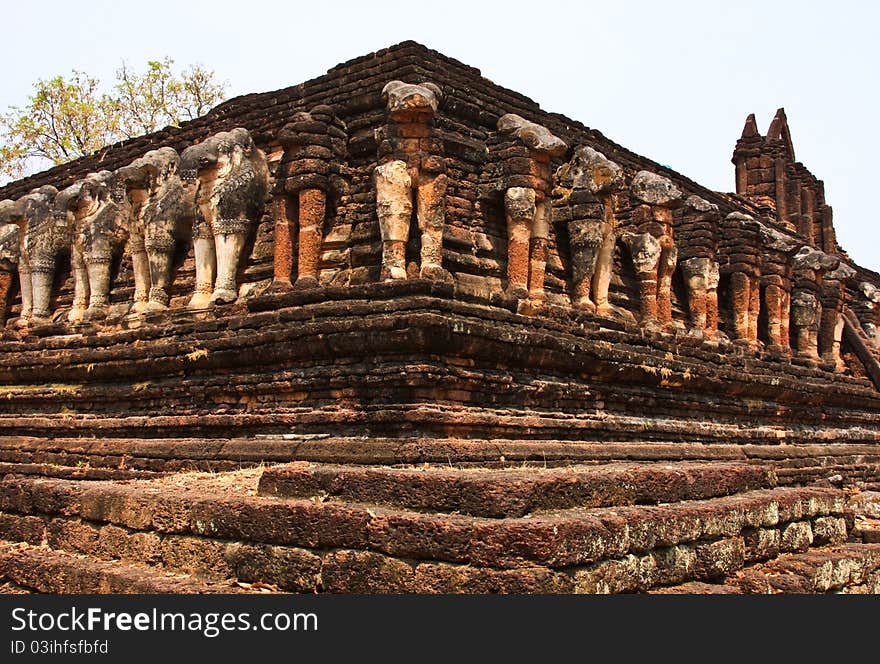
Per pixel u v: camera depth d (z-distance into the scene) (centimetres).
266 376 1230
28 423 1579
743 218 1986
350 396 1142
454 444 1055
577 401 1313
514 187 1327
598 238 1460
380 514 681
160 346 1355
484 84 1431
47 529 898
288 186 1320
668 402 1506
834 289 2352
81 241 1698
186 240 1568
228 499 776
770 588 802
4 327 1855
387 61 1349
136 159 1653
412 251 1254
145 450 1324
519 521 641
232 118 1552
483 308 1195
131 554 818
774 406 1828
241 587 721
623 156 1772
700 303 1791
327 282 1302
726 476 955
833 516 1041
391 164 1227
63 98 3419
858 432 2186
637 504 811
